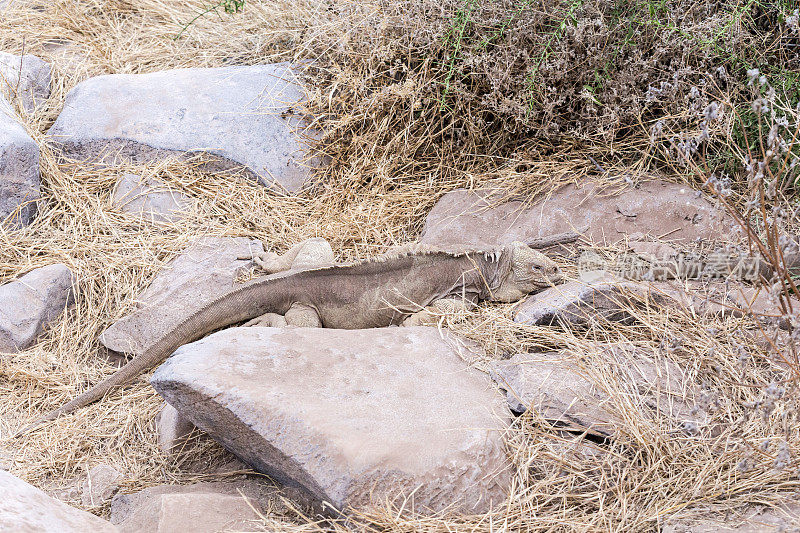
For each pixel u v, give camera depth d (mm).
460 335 4984
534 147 6582
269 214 6422
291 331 4707
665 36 6105
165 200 6398
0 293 5398
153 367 5207
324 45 7102
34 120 6957
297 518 3932
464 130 6699
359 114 6645
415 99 6547
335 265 5328
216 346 4398
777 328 3979
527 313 5047
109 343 5438
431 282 5434
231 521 3842
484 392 4430
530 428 4172
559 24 6402
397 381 4391
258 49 7598
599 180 6199
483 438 4012
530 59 6336
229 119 6781
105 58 7949
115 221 6234
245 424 3922
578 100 6461
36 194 6238
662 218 5859
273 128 6766
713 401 3918
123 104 6887
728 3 6285
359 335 4789
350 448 3752
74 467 4648
